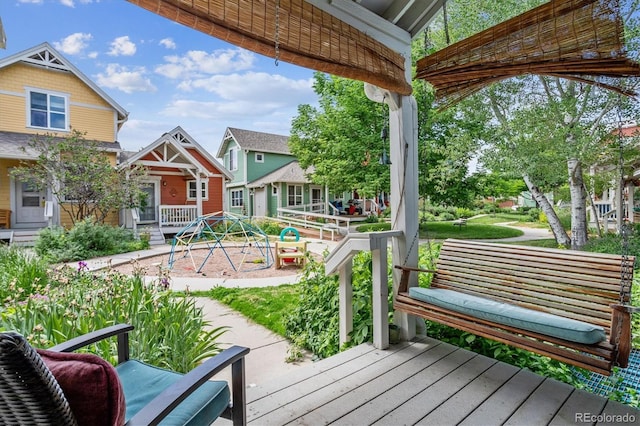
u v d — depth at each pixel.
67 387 0.79
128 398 1.24
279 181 17.05
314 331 3.04
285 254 7.16
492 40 2.02
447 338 2.73
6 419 0.75
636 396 2.02
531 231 13.16
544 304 2.15
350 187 12.98
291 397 1.89
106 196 9.58
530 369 2.29
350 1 2.20
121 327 1.54
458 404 1.81
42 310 2.30
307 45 1.84
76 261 7.41
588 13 1.66
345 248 2.55
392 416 1.71
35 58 10.20
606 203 11.63
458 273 2.65
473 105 7.36
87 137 11.06
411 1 2.42
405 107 2.64
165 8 1.38
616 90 1.82
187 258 8.45
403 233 2.62
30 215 10.36
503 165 7.36
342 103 11.34
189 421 1.12
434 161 9.30
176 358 2.19
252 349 3.00
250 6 1.62
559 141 6.47
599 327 1.73
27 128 10.21
